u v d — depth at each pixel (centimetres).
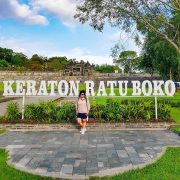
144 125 1437
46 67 10188
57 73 7812
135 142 1112
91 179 704
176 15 1948
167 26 2047
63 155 920
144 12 1936
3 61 9869
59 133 1320
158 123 1442
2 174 734
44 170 770
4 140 1162
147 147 1024
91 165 812
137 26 1975
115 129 1416
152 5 1947
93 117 1521
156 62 2819
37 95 1570
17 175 730
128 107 1545
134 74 7562
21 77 7475
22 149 1004
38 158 885
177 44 2111
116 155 916
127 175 720
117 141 1132
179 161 833
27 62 10412
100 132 1339
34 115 1515
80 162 841
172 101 2766
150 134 1282
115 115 1488
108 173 742
